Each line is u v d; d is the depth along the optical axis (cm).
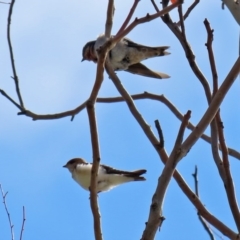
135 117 906
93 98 784
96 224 777
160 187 736
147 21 764
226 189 831
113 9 858
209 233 880
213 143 873
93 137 792
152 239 719
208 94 931
